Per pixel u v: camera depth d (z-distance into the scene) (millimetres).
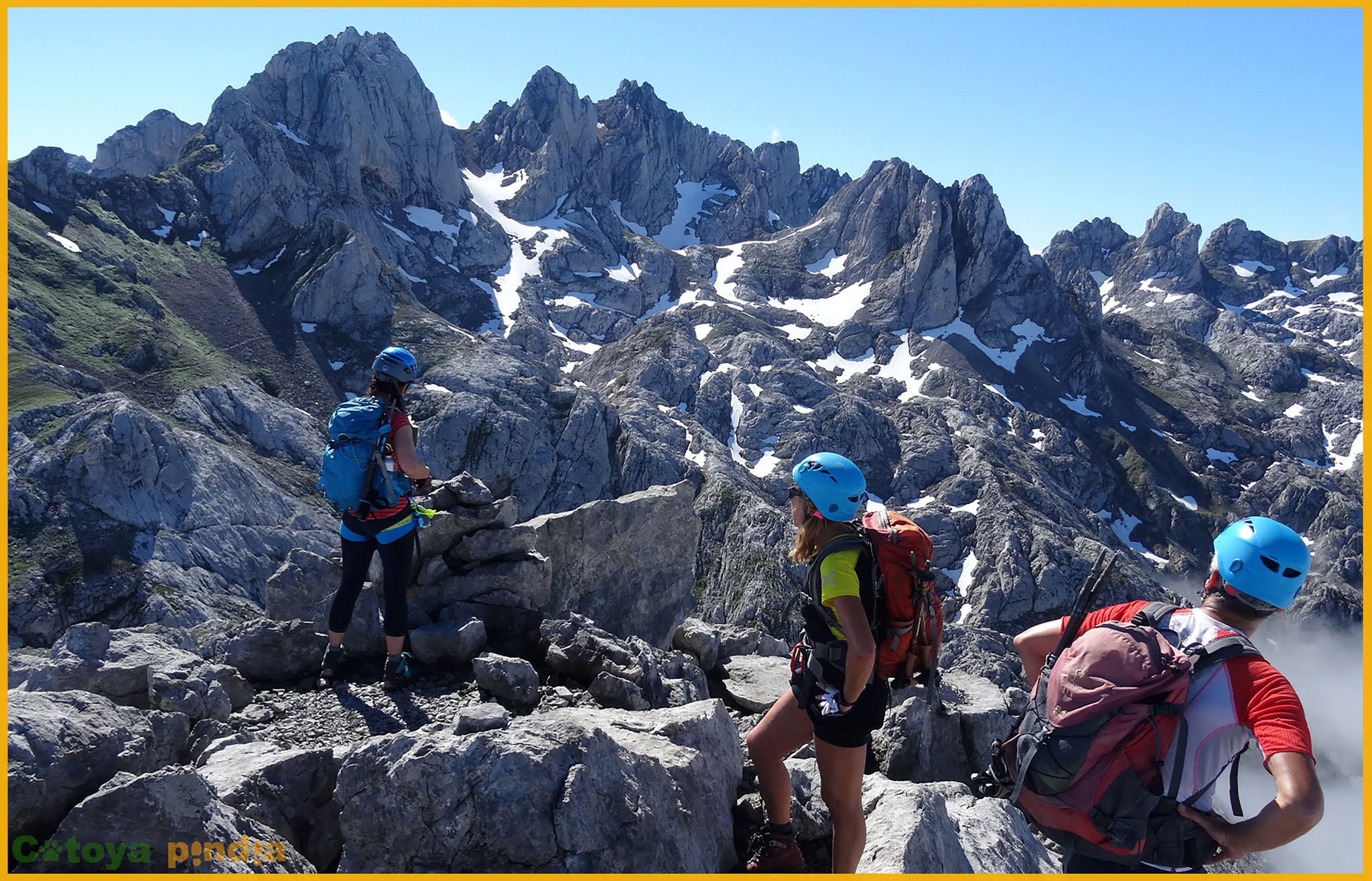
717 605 121750
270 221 184375
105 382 120688
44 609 82688
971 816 7477
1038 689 4258
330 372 155000
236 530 99312
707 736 6746
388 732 7730
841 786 5090
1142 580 143125
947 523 154125
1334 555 189625
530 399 147625
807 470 4938
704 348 196625
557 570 11531
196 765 6492
